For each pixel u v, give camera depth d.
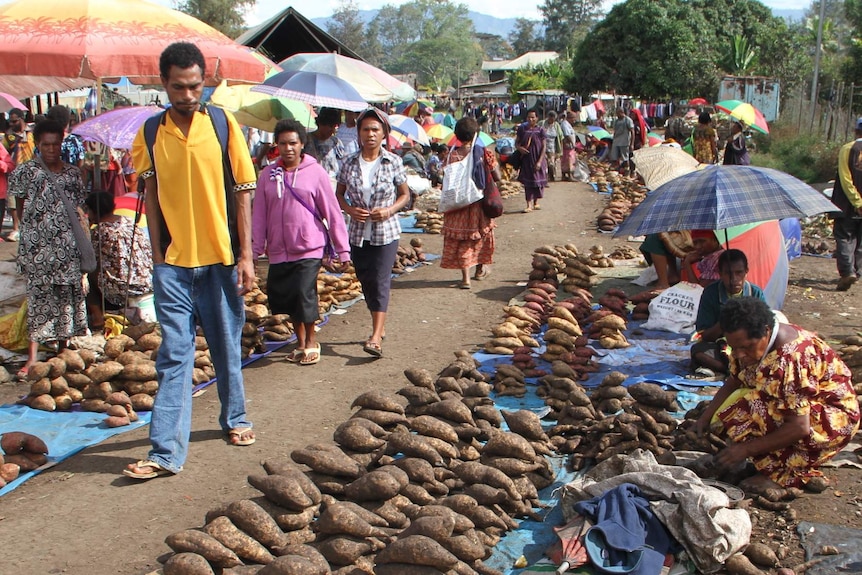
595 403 5.20
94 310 7.09
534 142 16.19
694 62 45.00
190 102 4.22
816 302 8.68
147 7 6.65
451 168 9.06
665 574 3.43
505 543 3.79
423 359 6.84
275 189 6.30
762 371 4.07
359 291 9.23
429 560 3.17
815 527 3.82
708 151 16.09
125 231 6.98
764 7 48.53
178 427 4.54
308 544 3.52
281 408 5.66
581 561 3.42
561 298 8.87
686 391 5.72
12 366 6.62
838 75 32.97
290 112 9.98
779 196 5.07
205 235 4.46
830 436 4.11
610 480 3.84
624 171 22.20
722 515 3.53
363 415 4.48
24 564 3.62
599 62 48.75
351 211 6.63
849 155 8.70
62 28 6.05
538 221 15.15
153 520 4.03
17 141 12.96
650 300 7.86
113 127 7.28
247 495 4.30
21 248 6.20
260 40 20.39
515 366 6.30
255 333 6.92
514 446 4.16
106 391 5.59
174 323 4.46
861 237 9.04
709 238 7.18
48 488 4.42
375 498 3.70
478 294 9.25
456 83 129.88
